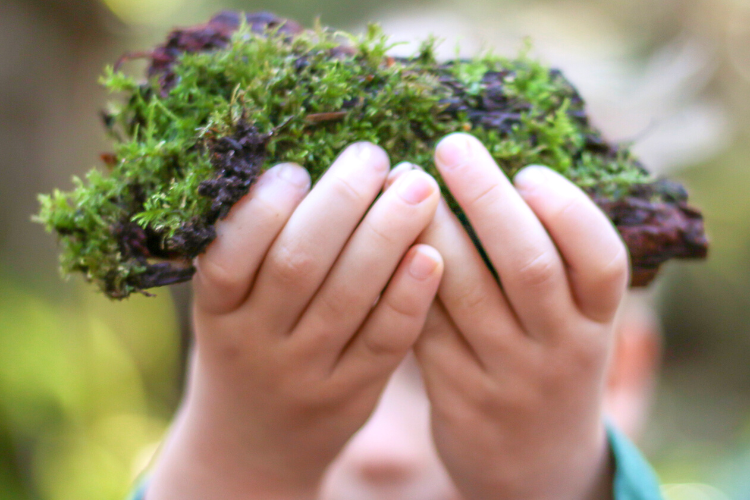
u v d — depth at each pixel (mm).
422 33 1014
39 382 1068
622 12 1933
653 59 1786
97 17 1283
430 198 549
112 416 1254
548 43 1402
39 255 1172
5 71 1125
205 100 560
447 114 565
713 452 1771
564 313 562
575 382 572
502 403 575
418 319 562
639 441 1879
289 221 550
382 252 551
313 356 567
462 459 590
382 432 730
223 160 546
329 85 553
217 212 546
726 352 2055
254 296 559
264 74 556
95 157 1351
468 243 560
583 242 555
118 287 556
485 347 567
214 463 594
